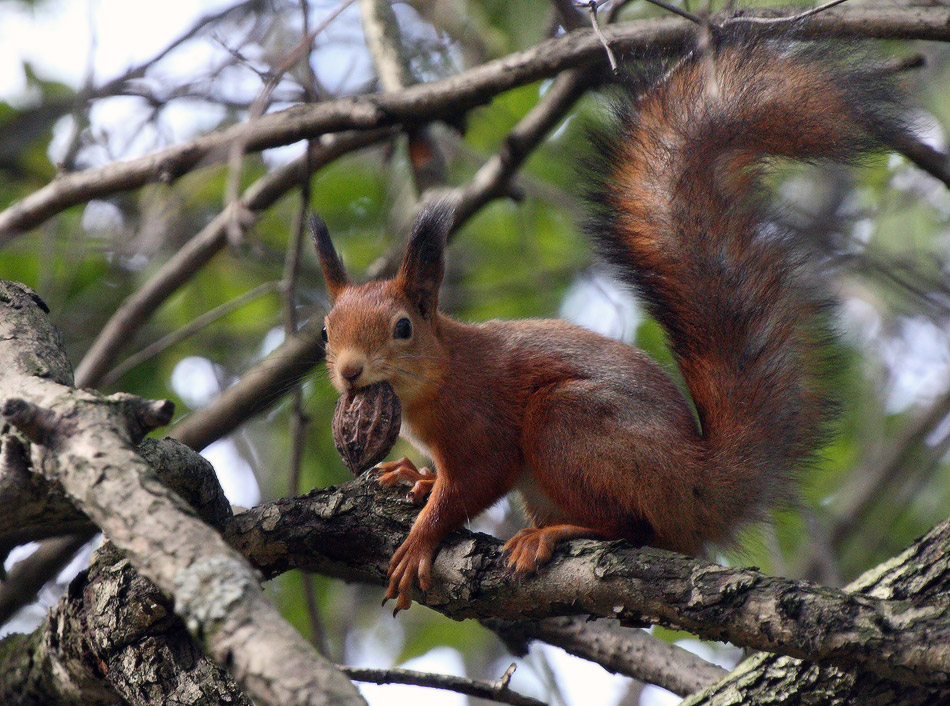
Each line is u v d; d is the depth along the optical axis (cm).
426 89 982
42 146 1480
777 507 864
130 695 747
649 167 944
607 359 921
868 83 901
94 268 1428
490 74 973
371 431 847
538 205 1594
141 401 594
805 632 573
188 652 741
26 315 787
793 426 866
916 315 1373
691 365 900
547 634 991
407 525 779
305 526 776
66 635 781
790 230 925
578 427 863
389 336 893
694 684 936
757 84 918
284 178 1195
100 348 1174
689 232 923
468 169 1592
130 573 754
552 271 1413
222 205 1477
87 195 1070
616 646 973
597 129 968
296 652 446
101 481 536
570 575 678
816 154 906
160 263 1431
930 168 948
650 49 962
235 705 721
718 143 922
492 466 910
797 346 885
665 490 841
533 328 970
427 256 949
